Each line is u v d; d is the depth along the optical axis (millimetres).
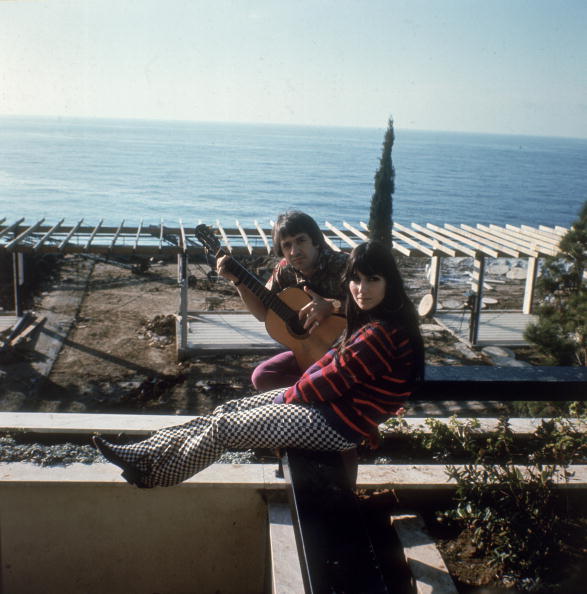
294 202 115500
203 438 2523
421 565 2881
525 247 17078
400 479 3396
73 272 21984
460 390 3158
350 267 2381
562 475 3395
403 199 125375
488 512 3004
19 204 100125
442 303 20469
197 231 3670
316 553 1974
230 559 3348
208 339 15227
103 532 3268
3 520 3225
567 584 2805
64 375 13336
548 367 3449
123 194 118188
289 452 2492
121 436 3953
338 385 2389
